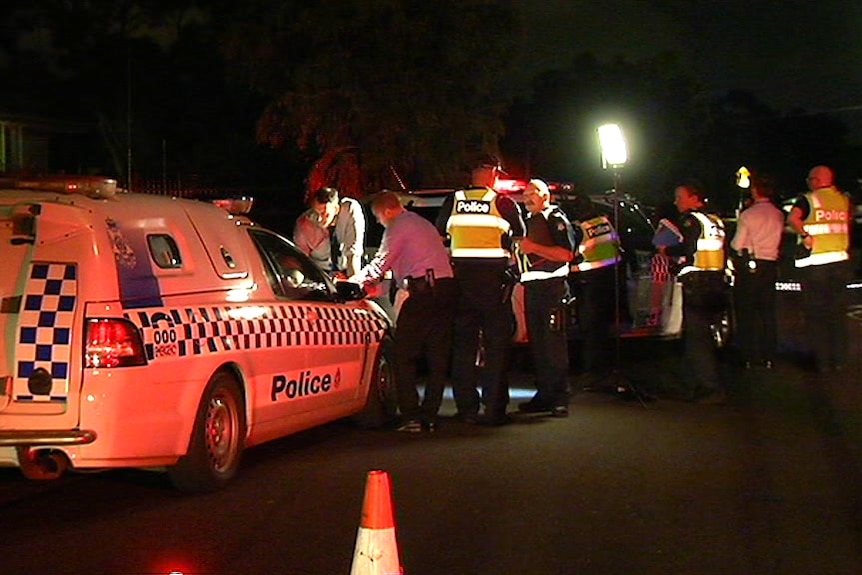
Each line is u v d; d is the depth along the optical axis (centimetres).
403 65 2097
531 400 1088
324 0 2102
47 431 689
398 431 993
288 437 977
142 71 3077
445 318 983
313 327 885
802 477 828
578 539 674
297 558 638
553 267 1050
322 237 1148
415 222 974
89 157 3119
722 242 1136
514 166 3588
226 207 861
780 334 1706
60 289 701
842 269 1330
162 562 630
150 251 745
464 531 689
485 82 2194
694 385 1160
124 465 711
